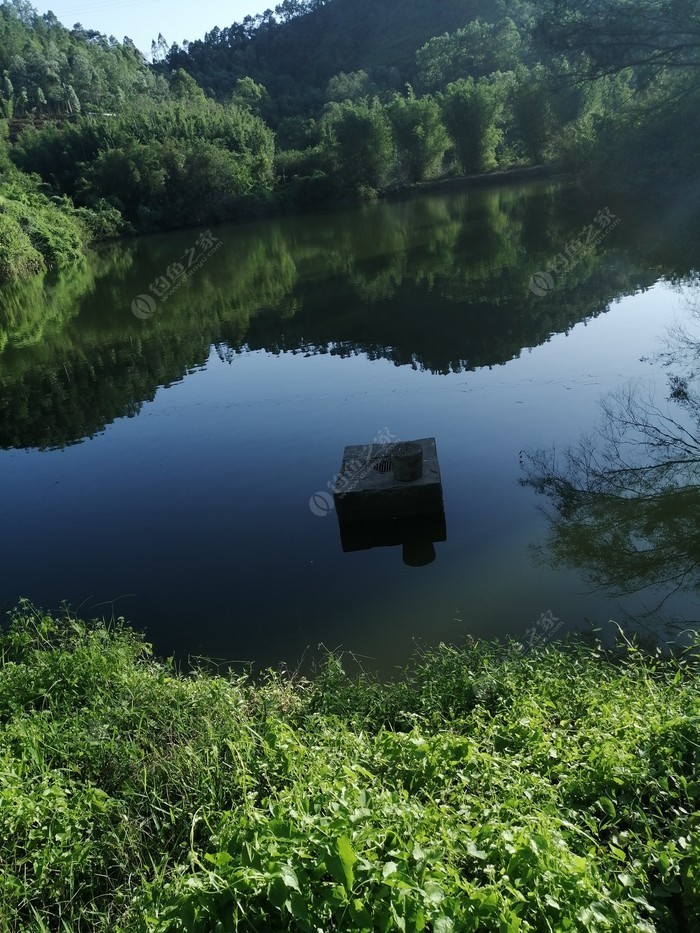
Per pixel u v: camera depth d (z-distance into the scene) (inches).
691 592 251.8
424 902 101.5
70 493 410.9
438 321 690.2
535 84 909.2
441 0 4916.3
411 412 467.8
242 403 534.0
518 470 361.7
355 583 282.0
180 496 388.8
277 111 3887.8
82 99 3791.8
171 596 288.7
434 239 1222.3
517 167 2327.8
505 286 791.1
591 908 105.2
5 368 703.1
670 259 793.6
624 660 216.2
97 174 2140.7
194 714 189.5
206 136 2456.9
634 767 142.0
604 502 321.1
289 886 101.0
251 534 335.6
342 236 1469.0
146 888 122.6
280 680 225.0
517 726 164.6
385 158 2305.6
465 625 246.7
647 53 759.7
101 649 229.8
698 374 458.3
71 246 1653.5
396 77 4170.8
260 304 880.3
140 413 539.8
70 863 134.1
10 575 324.2
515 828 119.0
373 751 160.9
